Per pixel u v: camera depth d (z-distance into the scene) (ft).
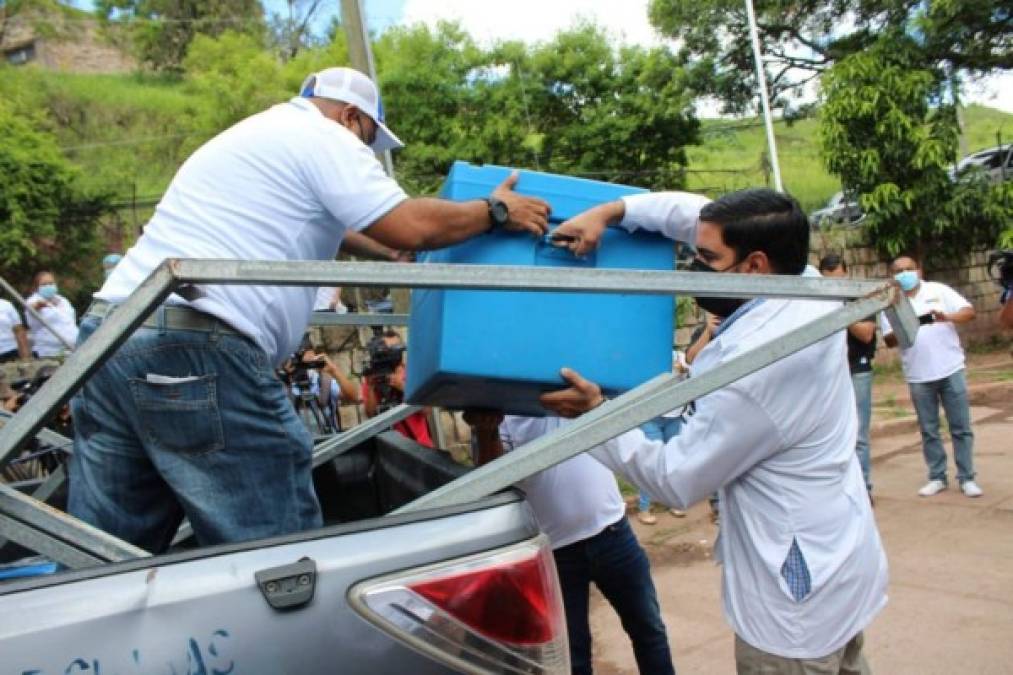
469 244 6.96
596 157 50.93
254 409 6.16
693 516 21.08
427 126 50.39
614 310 6.84
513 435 9.52
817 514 6.55
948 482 22.21
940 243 45.44
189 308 5.99
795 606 6.49
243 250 6.31
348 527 4.91
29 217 46.55
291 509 6.26
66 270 48.08
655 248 7.36
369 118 7.54
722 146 67.00
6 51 75.56
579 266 7.14
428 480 7.94
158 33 78.84
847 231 44.62
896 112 42.47
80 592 4.43
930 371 20.85
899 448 26.78
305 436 6.46
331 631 4.65
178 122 65.51
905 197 42.78
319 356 20.57
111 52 79.20
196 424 5.98
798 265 6.88
